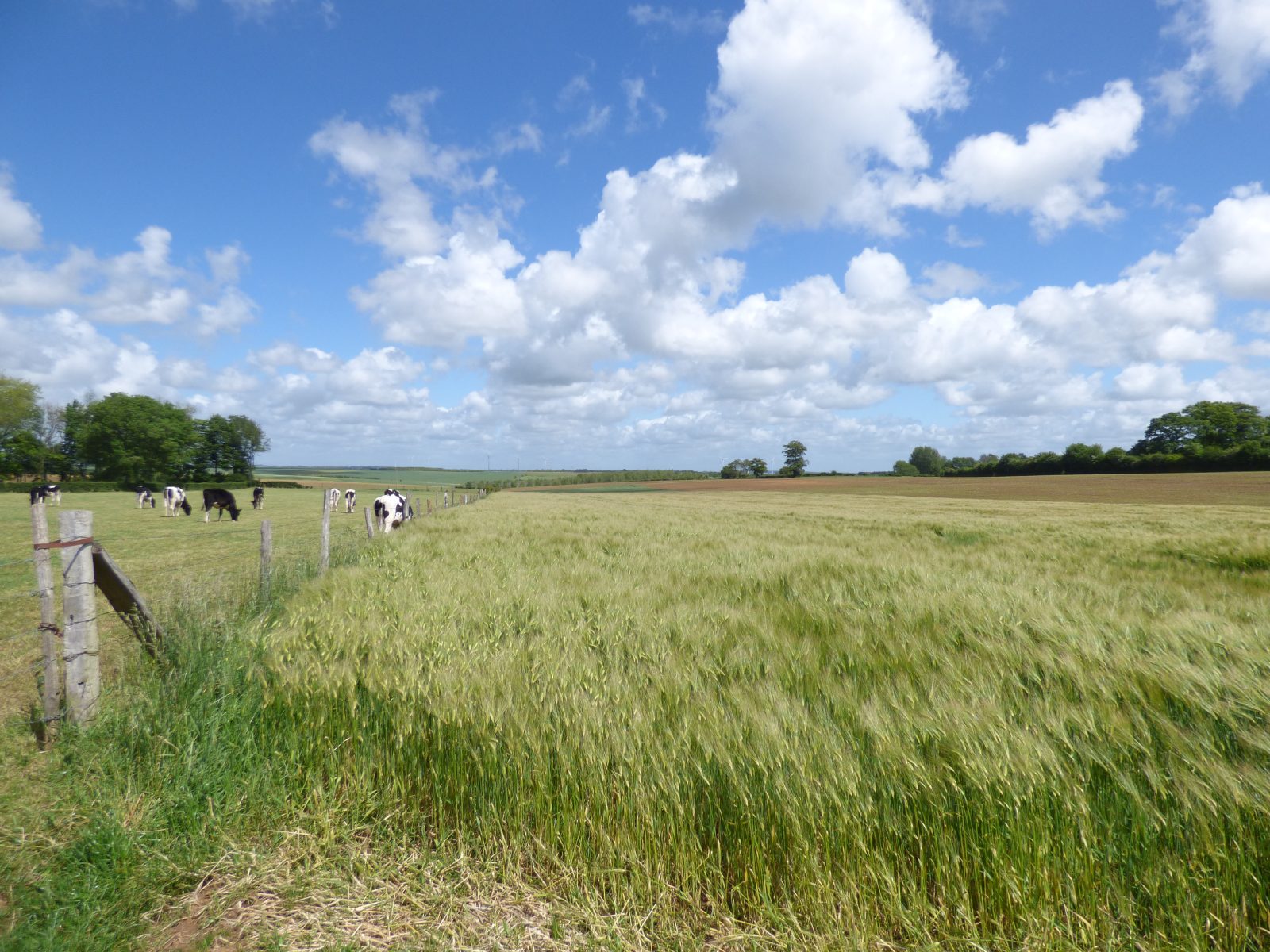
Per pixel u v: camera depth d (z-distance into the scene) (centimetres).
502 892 244
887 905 213
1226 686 274
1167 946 194
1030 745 227
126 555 1227
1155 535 1234
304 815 283
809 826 221
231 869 255
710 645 381
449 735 281
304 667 352
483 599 520
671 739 254
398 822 278
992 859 214
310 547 1338
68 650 353
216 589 593
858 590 557
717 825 242
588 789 249
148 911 232
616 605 496
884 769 228
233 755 311
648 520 1780
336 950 212
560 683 308
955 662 330
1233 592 599
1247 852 199
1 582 927
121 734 331
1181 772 213
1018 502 4097
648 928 225
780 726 251
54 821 278
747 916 229
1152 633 369
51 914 221
